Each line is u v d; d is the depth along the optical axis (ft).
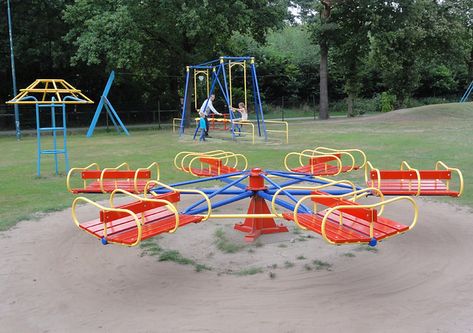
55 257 18.70
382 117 97.35
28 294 15.30
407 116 94.27
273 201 17.29
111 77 82.28
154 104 113.91
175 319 13.29
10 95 105.09
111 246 19.86
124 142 64.49
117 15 75.00
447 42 106.73
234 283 15.72
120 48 76.69
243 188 22.22
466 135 61.00
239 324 12.87
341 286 15.29
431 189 20.31
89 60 77.10
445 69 156.46
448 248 18.84
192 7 77.30
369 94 155.12
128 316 13.58
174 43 89.25
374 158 41.73
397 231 14.73
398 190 20.17
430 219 23.03
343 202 15.80
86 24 78.89
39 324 13.26
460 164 37.47
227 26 81.35
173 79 103.55
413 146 50.21
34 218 24.40
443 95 162.71
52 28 91.81
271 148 52.13
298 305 13.97
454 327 12.53
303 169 25.52
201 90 117.19
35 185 33.30
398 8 99.45
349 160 40.96
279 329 12.56
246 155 45.80
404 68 130.62
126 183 23.26
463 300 14.14
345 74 112.27
